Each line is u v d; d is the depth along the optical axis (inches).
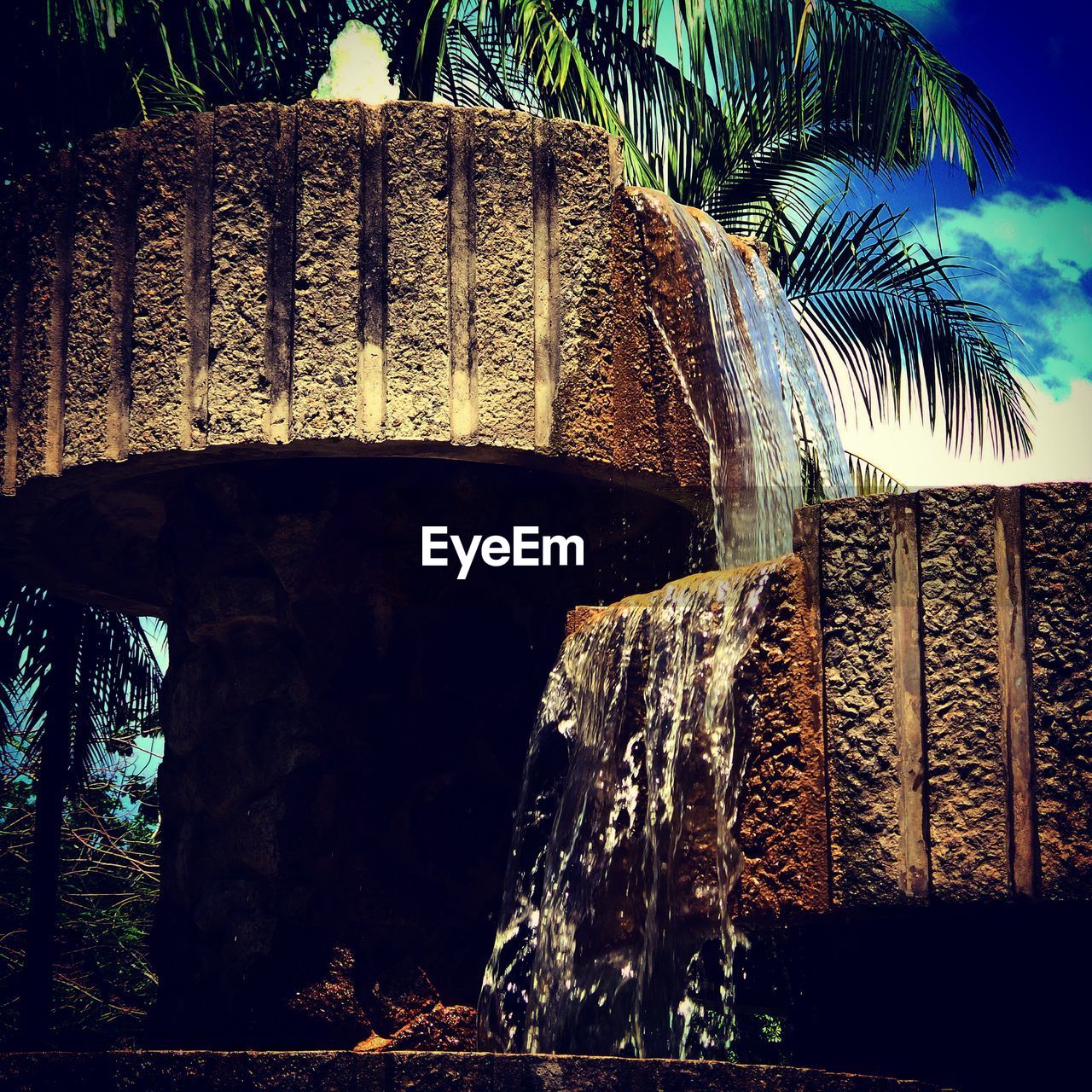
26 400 319.0
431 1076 253.8
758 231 517.3
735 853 265.4
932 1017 275.9
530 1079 250.4
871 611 258.7
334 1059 255.6
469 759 324.2
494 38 477.1
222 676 332.5
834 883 251.6
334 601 323.9
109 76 446.9
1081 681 247.6
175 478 343.9
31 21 435.2
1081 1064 260.5
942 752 249.8
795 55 485.7
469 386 304.2
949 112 504.7
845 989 291.3
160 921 337.4
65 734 511.2
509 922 316.8
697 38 472.4
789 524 340.2
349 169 309.0
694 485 318.7
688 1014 413.4
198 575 334.0
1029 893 242.7
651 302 322.0
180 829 335.0
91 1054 259.4
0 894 655.8
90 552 385.4
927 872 246.7
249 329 305.1
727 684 273.7
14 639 517.3
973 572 254.8
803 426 364.2
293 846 316.8
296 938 313.0
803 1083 240.5
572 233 316.2
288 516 323.9
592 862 299.9
